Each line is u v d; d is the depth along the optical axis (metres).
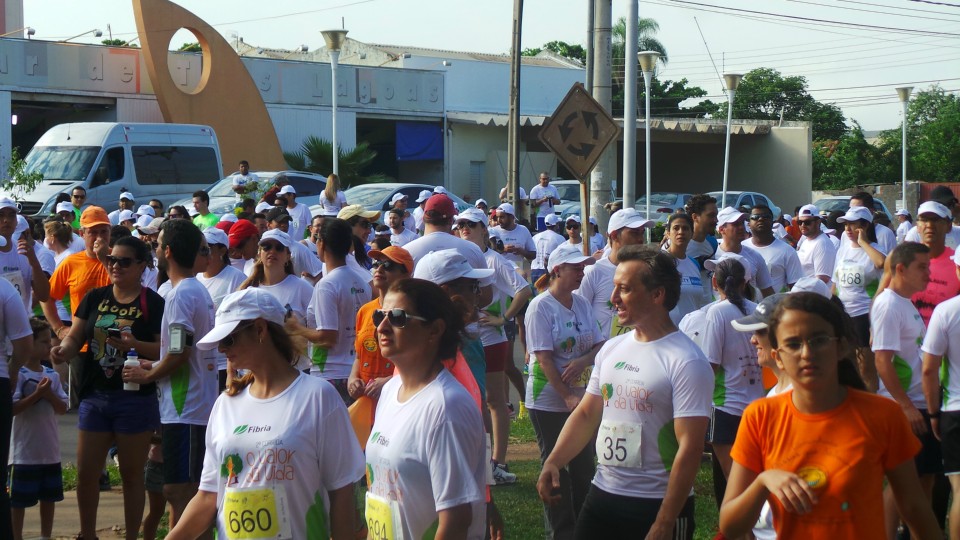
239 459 3.98
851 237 10.21
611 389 4.70
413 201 23.11
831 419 3.49
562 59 57.66
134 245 6.59
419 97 37.47
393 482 3.78
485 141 39.38
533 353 6.62
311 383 4.05
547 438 6.64
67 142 23.67
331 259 7.08
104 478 8.45
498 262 8.53
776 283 9.56
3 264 8.87
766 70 68.00
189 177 24.67
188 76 32.44
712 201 8.66
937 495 6.68
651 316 4.67
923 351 6.25
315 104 35.16
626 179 15.09
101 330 6.49
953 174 59.50
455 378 4.08
